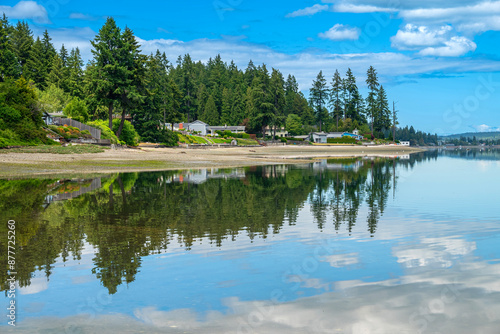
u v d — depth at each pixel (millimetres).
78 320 5836
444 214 15578
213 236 11516
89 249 9969
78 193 21016
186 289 7109
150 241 10859
